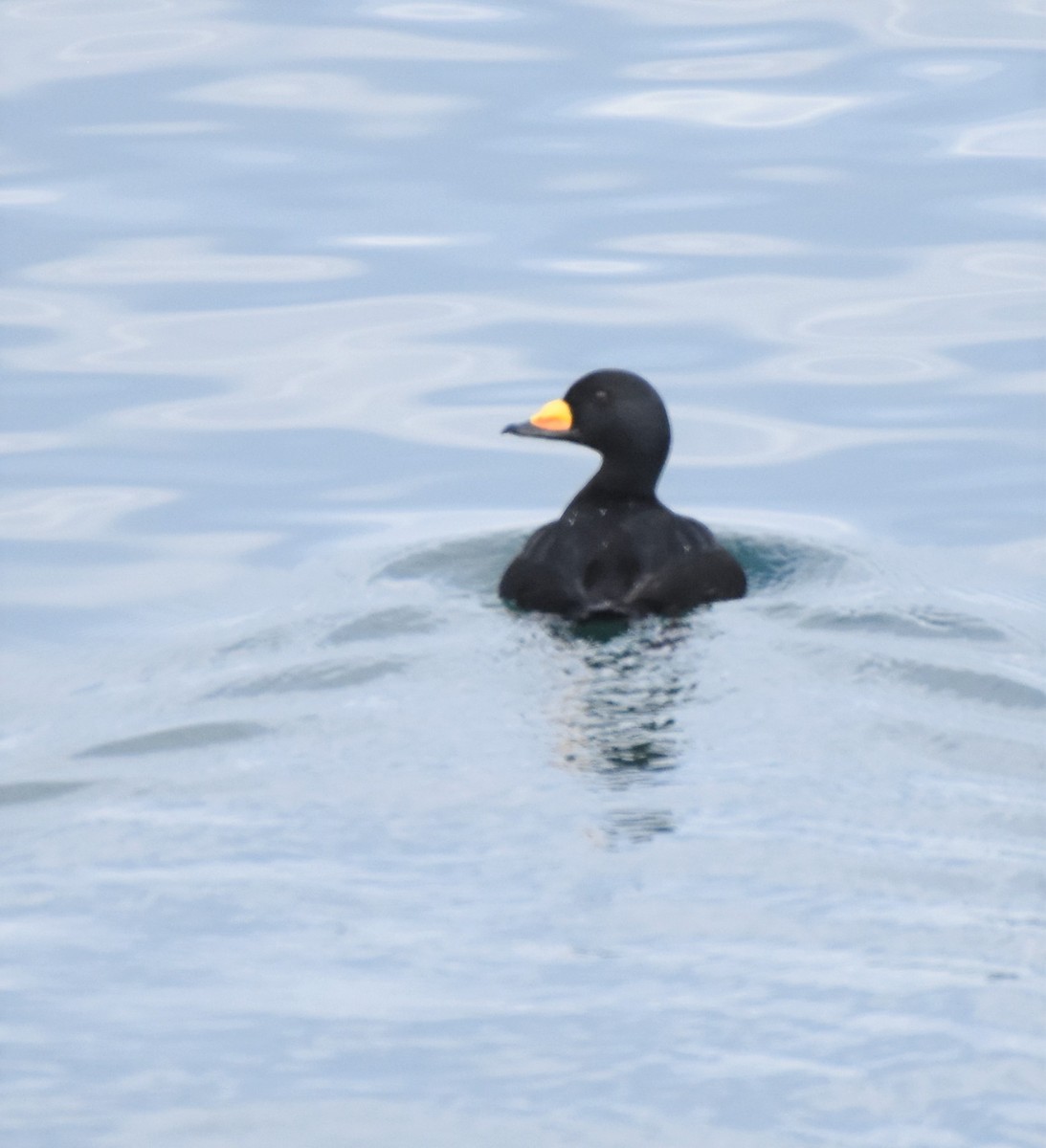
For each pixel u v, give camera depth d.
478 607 12.71
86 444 16.88
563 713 11.18
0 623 13.59
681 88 25.52
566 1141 7.39
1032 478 16.20
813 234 21.28
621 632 12.17
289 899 9.16
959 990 8.37
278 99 25.30
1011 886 9.30
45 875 9.45
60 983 8.46
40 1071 7.82
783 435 17.12
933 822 9.95
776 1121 7.52
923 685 11.59
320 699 11.48
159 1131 7.44
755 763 10.53
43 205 22.11
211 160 23.34
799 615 12.55
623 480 13.41
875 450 16.83
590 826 9.86
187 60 26.75
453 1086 7.72
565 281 20.22
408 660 11.91
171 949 8.75
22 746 11.16
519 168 23.05
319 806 10.13
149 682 12.07
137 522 15.41
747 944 8.76
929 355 18.58
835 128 24.05
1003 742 10.90
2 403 17.64
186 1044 8.00
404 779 10.41
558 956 8.66
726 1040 8.02
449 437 17.05
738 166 22.98
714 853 9.58
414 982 8.45
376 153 23.52
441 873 9.41
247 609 13.58
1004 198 21.98
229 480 16.19
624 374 13.53
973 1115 7.55
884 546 14.88
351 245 21.08
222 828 9.91
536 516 15.58
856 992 8.36
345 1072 7.80
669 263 20.62
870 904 9.12
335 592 13.60
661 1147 7.36
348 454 16.72
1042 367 18.30
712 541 13.28
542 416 13.62
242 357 18.58
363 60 26.67
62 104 25.22
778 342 18.86
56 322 19.30
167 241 21.20
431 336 18.98
